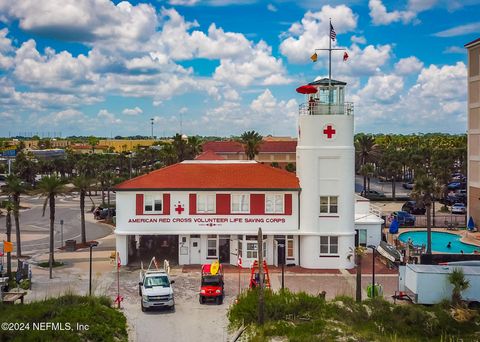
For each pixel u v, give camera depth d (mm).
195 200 44375
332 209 43969
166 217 44438
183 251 45156
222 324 30422
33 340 25000
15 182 47406
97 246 54594
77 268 44031
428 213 48125
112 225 69500
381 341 26984
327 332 27891
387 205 84750
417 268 34375
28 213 82750
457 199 85875
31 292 36469
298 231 43875
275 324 29234
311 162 43594
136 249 50062
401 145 182875
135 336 28312
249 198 44281
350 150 43625
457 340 27859
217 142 139125
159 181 44875
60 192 44188
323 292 33969
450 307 32375
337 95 44219
